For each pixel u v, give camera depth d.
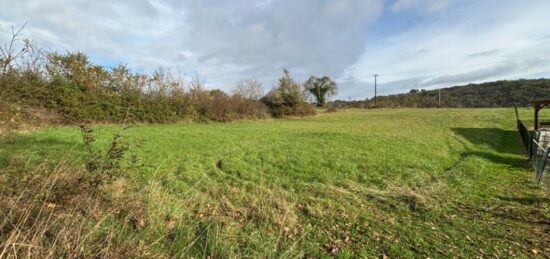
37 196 3.46
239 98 29.73
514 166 9.22
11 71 4.75
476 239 4.38
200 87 26.03
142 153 9.72
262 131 18.61
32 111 9.88
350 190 6.65
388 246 4.16
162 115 22.31
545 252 3.98
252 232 4.46
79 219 3.43
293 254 3.90
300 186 6.82
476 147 13.04
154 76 22.73
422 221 5.04
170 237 4.10
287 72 36.19
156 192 5.08
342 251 4.00
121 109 20.28
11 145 6.44
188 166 8.15
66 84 17.53
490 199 6.08
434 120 28.84
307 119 33.38
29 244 2.64
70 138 11.42
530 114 31.80
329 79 58.62
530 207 5.61
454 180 7.45
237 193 6.08
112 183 4.66
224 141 13.45
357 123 27.22
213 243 3.93
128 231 3.88
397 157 10.05
